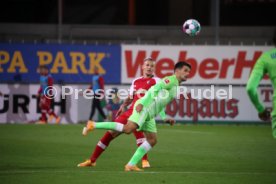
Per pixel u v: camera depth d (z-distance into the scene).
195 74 71.81
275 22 101.31
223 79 71.88
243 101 72.19
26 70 71.00
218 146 50.47
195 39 83.69
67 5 102.62
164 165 38.47
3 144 49.72
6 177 32.44
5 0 103.38
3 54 70.62
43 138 55.00
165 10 98.62
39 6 103.12
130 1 90.69
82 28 85.50
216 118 72.31
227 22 101.19
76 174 33.53
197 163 39.59
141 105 33.88
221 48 71.75
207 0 95.25
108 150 46.62
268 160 41.47
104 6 102.56
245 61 71.94
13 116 71.12
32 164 38.06
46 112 71.00
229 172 35.22
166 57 71.38
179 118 72.12
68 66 71.06
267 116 26.56
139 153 35.22
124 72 71.31
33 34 84.56
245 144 52.19
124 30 86.06
